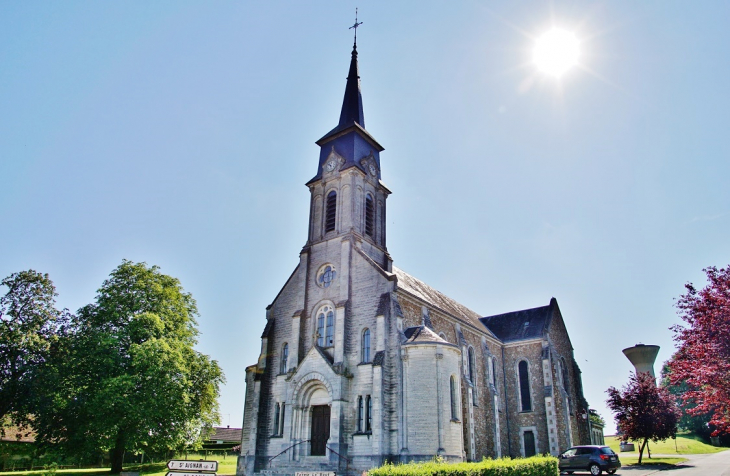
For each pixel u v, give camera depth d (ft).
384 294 120.78
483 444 148.25
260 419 126.93
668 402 161.89
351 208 136.05
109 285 138.62
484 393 157.38
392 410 110.63
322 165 148.87
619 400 165.27
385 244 146.00
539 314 191.21
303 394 122.11
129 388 116.88
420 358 112.27
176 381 126.93
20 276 130.52
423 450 105.40
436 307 137.90
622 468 139.13
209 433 159.53
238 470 132.67
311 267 137.08
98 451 127.85
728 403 65.77
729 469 126.82
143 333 128.88
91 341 124.67
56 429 126.00
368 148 149.69
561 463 125.18
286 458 118.21
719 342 65.00
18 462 166.61
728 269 69.46
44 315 129.29
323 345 126.62
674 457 181.16
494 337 176.55
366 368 116.06
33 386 119.24
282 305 138.72
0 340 120.26
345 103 158.20
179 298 146.51
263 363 131.95
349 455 111.14
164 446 129.29
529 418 169.89
